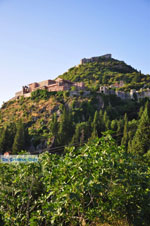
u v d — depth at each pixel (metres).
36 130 104.38
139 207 9.96
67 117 91.50
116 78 194.62
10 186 10.48
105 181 8.65
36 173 10.27
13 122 114.25
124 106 126.81
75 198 7.62
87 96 129.12
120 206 9.76
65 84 140.38
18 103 142.38
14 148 77.69
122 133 75.56
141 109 107.62
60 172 8.41
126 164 9.33
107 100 127.88
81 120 110.62
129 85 165.25
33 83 152.00
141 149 45.56
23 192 10.16
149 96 142.12
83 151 8.83
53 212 8.01
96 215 8.73
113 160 8.61
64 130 85.88
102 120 95.38
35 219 8.70
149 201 10.05
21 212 10.02
